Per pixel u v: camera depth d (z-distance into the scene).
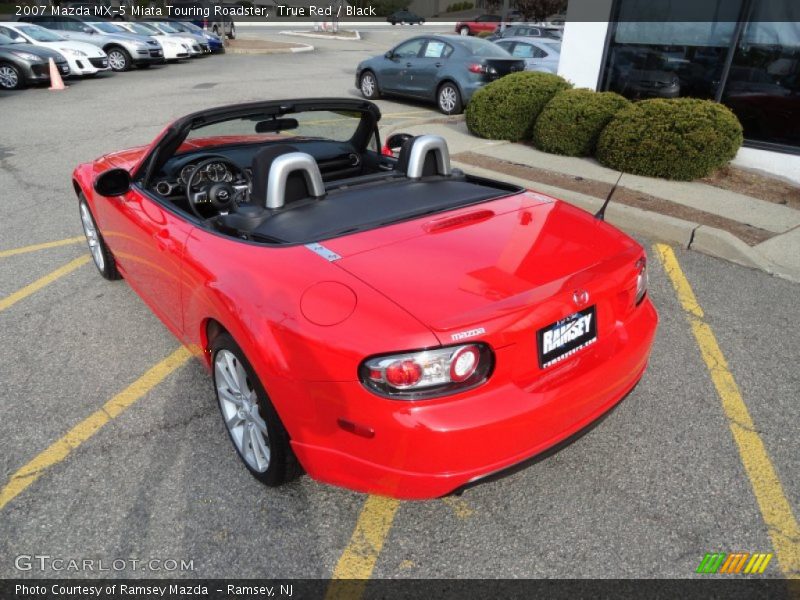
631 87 8.45
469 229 2.45
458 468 1.90
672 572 2.14
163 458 2.68
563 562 2.18
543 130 7.97
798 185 6.78
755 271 4.68
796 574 2.14
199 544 2.25
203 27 29.95
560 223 2.59
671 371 3.36
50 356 3.50
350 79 16.78
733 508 2.42
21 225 5.65
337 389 1.91
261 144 3.53
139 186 3.29
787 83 6.89
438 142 3.06
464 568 2.16
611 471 2.61
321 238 2.36
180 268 2.64
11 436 2.83
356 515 2.38
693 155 6.56
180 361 3.45
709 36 7.48
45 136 9.37
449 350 1.82
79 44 16.41
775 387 3.21
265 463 2.40
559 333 2.07
